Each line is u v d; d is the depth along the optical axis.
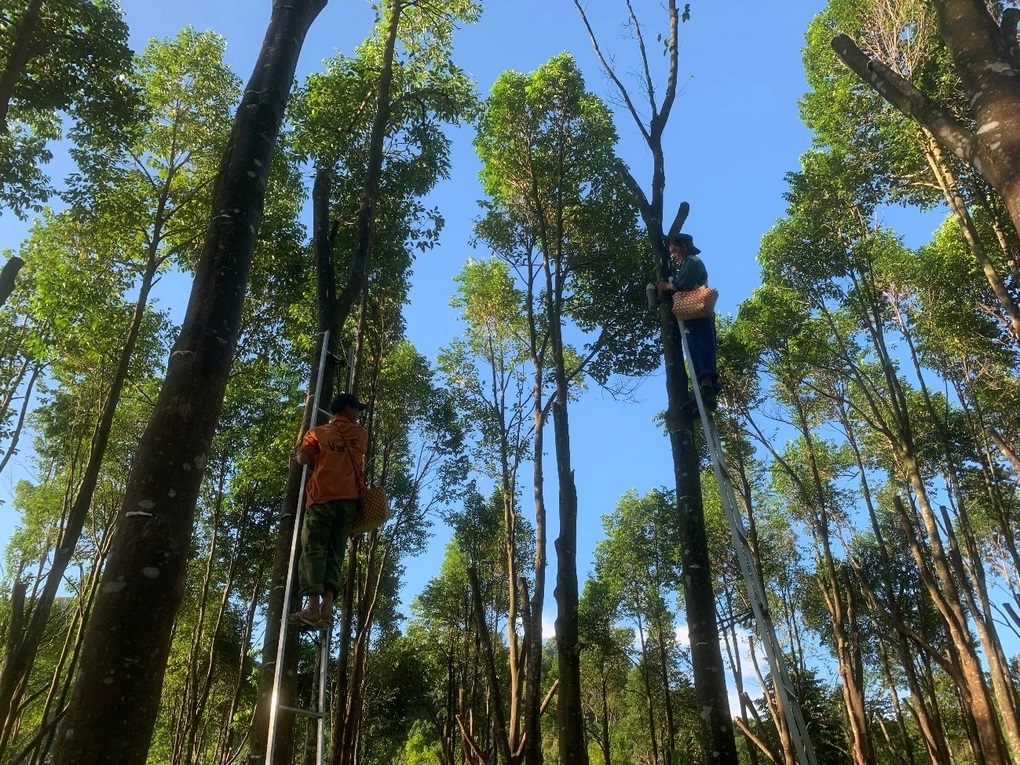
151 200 13.26
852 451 21.00
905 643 16.89
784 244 16.56
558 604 8.17
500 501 20.89
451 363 18.38
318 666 4.63
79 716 2.87
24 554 19.78
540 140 14.19
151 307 14.51
